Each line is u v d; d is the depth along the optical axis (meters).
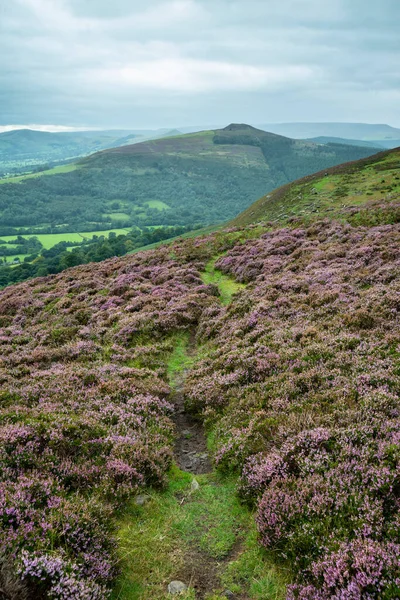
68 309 27.36
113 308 25.14
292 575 5.48
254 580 5.66
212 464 9.05
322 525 5.67
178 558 6.21
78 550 5.47
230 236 42.72
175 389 14.01
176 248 42.19
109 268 39.84
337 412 8.43
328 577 4.86
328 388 9.84
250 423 9.28
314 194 74.31
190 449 10.12
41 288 36.66
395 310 13.42
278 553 5.83
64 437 8.41
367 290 16.56
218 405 11.41
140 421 10.21
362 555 4.85
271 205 85.44
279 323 16.14
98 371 13.96
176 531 6.82
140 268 36.66
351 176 80.56
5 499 5.72
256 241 37.56
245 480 7.65
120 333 19.67
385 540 5.10
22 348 20.06
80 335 20.89
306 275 22.66
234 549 6.39
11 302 33.69
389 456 6.53
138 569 5.96
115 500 7.04
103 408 10.69
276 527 5.93
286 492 6.57
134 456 8.27
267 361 12.34
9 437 7.81
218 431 9.98
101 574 5.34
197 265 34.38
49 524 5.49
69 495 6.92
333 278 20.08
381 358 10.52
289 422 8.59
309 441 7.57
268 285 22.28
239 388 11.67
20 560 4.77
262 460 7.72
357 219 35.44
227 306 21.30
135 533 6.61
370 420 7.86
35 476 6.80
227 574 5.88
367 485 6.13
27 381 13.37
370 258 22.30
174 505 7.55
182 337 19.70
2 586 4.45
